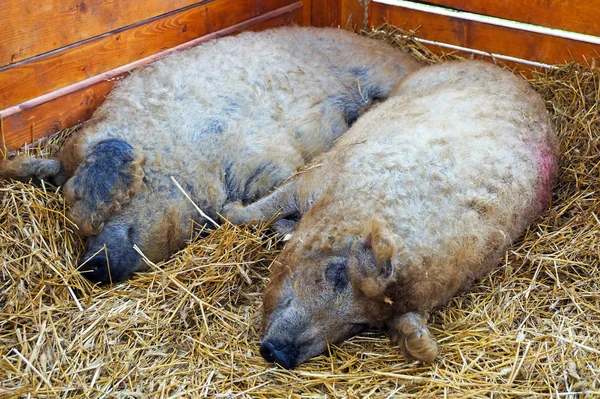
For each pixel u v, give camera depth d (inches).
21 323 83.2
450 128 92.0
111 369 78.7
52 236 91.4
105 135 94.6
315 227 82.4
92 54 102.9
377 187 83.7
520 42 121.0
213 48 106.7
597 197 99.4
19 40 94.4
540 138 97.3
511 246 92.6
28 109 97.9
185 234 95.2
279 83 106.7
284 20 129.1
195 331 83.7
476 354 80.3
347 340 82.3
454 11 126.9
